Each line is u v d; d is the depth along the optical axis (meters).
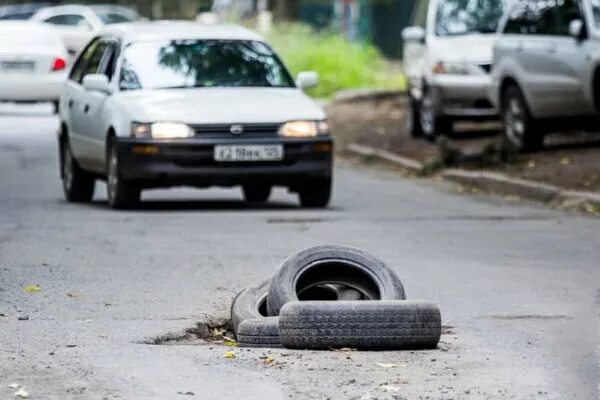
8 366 14.35
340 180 38.25
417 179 38.41
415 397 13.16
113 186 30.16
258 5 102.56
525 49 38.69
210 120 29.31
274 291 16.12
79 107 32.28
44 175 39.12
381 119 55.50
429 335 15.31
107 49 32.16
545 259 22.47
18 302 18.33
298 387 13.55
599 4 37.16
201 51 31.25
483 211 29.81
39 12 80.38
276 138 29.55
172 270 21.16
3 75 61.47
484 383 13.73
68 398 13.04
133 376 13.97
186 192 35.62
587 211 29.89
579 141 41.03
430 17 46.00
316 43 78.50
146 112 29.44
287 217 28.34
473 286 19.80
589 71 36.50
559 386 13.60
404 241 24.59
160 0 132.88
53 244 24.00
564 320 17.17
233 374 14.09
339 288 16.61
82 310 17.78
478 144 43.56
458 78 43.81
